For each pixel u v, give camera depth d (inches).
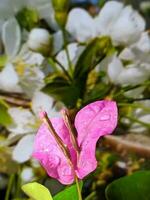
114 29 6.3
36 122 6.1
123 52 6.3
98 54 6.3
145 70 6.2
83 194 6.1
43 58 6.4
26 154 6.1
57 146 3.9
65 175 3.8
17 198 6.3
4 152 6.3
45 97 6.0
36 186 3.9
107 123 3.8
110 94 6.2
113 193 4.2
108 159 6.3
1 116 6.2
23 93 6.3
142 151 6.2
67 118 3.8
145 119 6.4
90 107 3.9
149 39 6.3
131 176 4.2
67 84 6.1
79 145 3.8
